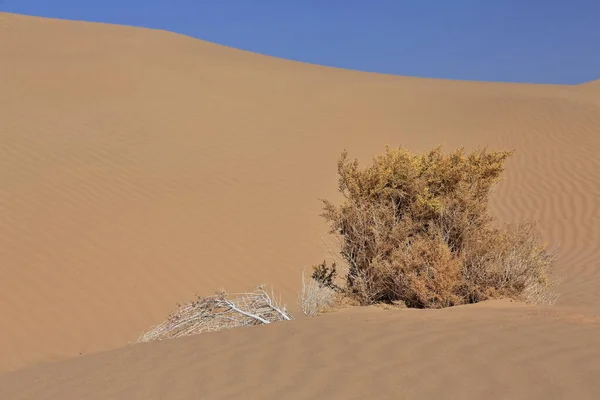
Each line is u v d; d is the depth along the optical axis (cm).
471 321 625
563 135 2378
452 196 884
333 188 1895
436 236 858
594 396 414
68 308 1237
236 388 500
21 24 3703
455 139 2358
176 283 1364
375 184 914
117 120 2192
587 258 1655
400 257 840
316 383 488
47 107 2227
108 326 1202
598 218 1861
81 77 2602
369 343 569
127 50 3216
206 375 542
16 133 1952
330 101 2691
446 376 472
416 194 900
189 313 834
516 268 848
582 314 692
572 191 2012
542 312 694
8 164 1752
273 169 1977
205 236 1556
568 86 3553
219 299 832
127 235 1505
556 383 439
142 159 1914
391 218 899
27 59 2816
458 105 2728
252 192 1811
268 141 2194
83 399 527
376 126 2441
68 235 1467
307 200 1808
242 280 1408
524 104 2711
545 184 2075
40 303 1238
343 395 459
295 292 1365
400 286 845
